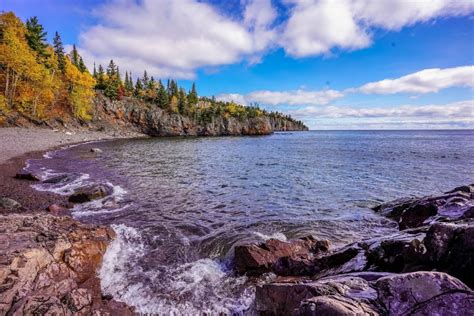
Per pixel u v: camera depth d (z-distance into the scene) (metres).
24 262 5.92
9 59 48.09
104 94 92.56
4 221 8.37
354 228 11.45
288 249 8.32
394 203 13.60
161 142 66.06
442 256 5.30
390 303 4.00
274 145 66.69
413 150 52.31
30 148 33.94
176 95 123.94
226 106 147.75
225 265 8.19
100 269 7.44
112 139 68.31
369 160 35.97
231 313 6.05
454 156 40.88
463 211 8.78
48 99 61.31
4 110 46.81
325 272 7.16
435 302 3.77
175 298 6.54
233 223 11.80
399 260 6.20
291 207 14.43
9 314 4.79
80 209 12.77
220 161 33.28
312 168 28.58
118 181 19.00
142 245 9.29
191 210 13.41
